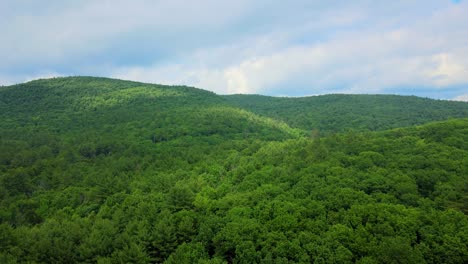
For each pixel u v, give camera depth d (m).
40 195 77.00
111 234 54.81
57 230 55.41
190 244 53.22
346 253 46.62
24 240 52.50
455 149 77.31
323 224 53.53
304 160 84.50
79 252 51.06
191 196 68.88
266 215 57.31
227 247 52.09
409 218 51.06
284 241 50.25
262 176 77.44
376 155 78.06
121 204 68.81
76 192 77.12
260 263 47.25
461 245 45.25
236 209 60.69
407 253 43.91
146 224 57.62
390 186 63.12
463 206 54.19
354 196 59.25
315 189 64.81
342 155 82.19
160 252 54.00
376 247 46.59
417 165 70.69
